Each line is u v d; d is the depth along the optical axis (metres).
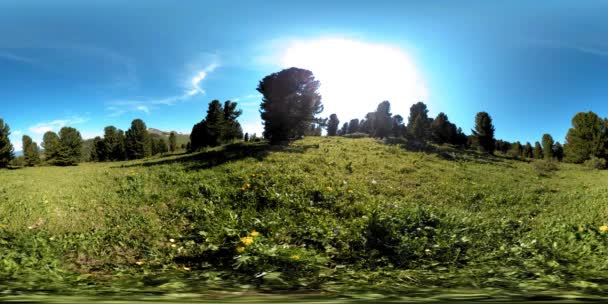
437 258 5.99
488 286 3.89
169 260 6.50
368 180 15.39
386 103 38.03
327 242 6.98
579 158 33.81
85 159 53.50
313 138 33.47
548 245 6.11
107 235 7.77
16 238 7.06
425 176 17.48
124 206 10.27
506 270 4.84
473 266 5.46
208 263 6.20
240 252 5.67
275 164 17.36
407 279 4.60
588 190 15.29
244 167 16.33
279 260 5.12
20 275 4.71
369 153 23.50
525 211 11.88
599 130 33.09
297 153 21.39
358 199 11.74
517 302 2.95
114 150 46.72
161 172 15.31
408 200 13.00
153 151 51.38
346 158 20.84
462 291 3.51
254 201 10.65
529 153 48.47
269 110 30.05
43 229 8.05
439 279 4.48
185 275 5.14
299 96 29.97
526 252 5.83
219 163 17.80
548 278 4.20
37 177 18.83
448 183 16.19
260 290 3.80
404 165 19.73
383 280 4.53
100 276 5.08
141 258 6.72
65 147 42.06
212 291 3.66
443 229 7.35
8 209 9.69
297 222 8.94
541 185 17.55
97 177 15.12
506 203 13.16
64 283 4.21
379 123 38.03
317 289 3.83
